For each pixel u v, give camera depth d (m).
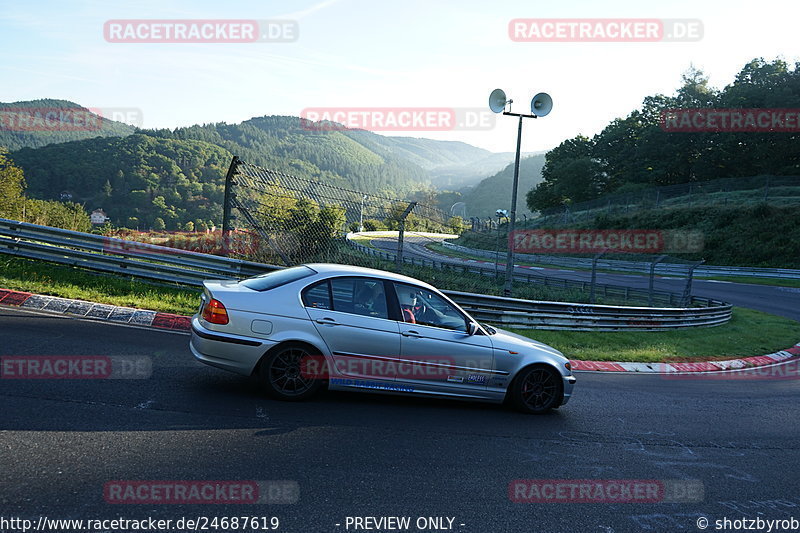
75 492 3.49
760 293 31.91
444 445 5.11
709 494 4.74
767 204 46.62
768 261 41.31
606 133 87.06
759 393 9.73
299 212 11.58
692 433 6.59
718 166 71.19
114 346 6.91
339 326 5.74
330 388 5.82
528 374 6.54
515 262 49.47
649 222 52.06
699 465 5.48
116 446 4.20
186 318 8.95
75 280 9.98
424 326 6.09
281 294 5.69
